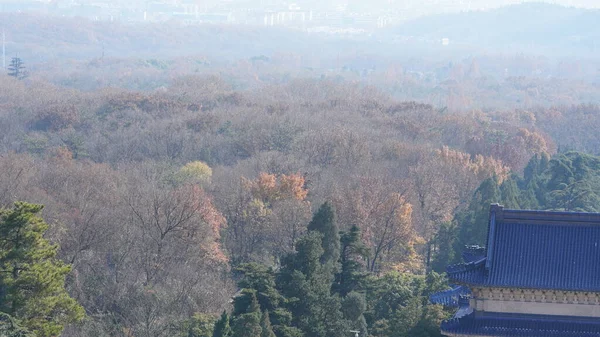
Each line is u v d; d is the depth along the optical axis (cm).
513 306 17175
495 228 17525
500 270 17162
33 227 19500
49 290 19000
